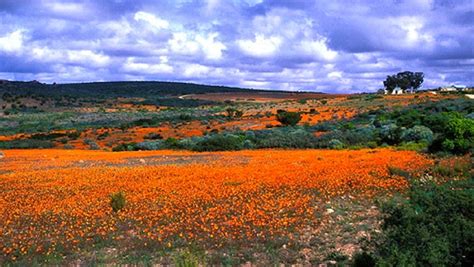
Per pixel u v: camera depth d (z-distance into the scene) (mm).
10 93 163250
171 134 71688
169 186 19547
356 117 72312
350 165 22719
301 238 12094
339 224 13172
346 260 10195
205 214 14523
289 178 19875
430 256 7227
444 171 18750
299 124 71875
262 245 11594
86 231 13297
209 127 76000
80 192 19281
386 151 29578
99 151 47875
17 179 23828
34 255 11523
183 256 10711
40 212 15742
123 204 15797
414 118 50562
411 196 9648
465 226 7727
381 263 7434
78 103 159000
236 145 42562
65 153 43031
